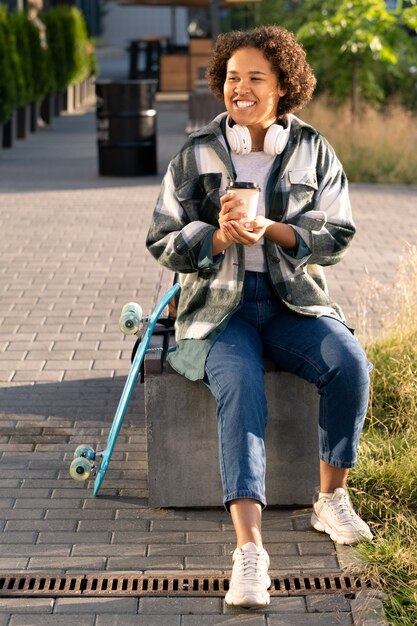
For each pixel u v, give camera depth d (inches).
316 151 196.7
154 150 647.8
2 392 269.0
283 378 201.9
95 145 845.2
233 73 192.1
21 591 175.5
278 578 179.8
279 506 207.3
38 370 285.3
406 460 213.2
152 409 201.9
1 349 302.0
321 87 780.0
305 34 715.4
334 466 191.0
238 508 175.0
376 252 423.8
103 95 636.7
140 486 215.2
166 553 188.2
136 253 425.1
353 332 199.0
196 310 196.7
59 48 1121.4
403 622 166.1
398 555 180.1
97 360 293.3
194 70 1423.5
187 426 202.5
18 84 837.2
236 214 181.3
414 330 267.7
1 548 189.3
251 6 1135.0
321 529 194.7
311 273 200.8
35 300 353.4
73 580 179.6
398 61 759.7
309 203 195.3
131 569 183.0
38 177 645.9
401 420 235.5
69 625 166.1
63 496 210.4
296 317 195.8
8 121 822.5
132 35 2335.1
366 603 170.1
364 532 188.9
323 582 178.2
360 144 645.3
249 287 195.8
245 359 186.1
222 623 167.0
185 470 204.4
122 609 170.7
